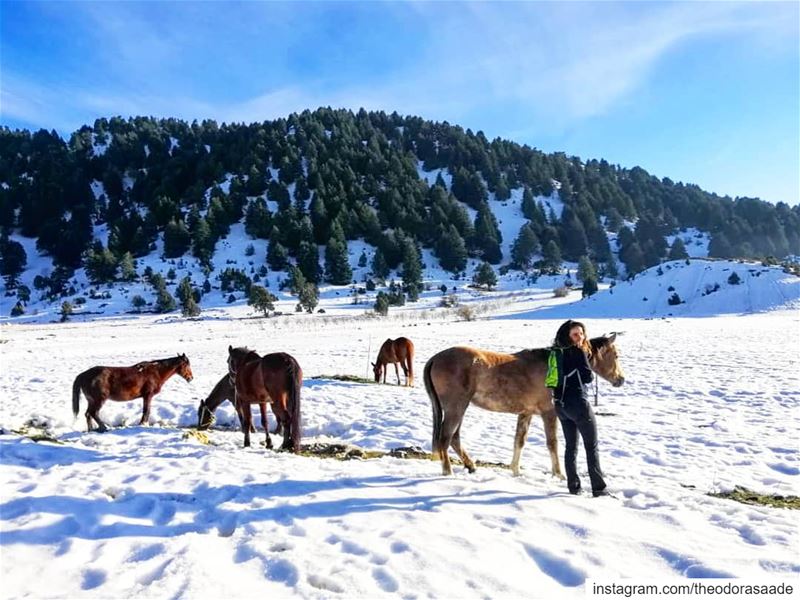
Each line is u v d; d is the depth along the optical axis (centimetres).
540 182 19712
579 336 629
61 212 16250
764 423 1132
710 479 760
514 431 1087
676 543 465
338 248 11838
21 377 1945
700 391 1516
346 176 17275
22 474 688
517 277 12962
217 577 409
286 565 427
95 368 1103
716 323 4650
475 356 707
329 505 571
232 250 13812
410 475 707
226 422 1279
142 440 957
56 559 442
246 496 601
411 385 1797
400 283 11775
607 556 441
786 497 688
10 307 10769
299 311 8231
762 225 16775
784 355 2231
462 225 15162
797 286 6769
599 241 15588
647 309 7219
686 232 18550
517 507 567
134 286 11525
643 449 932
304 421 1209
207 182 17662
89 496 597
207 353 3028
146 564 436
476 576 409
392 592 388
